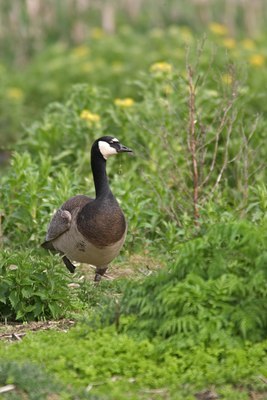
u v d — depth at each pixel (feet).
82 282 40.70
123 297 33.53
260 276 31.12
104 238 39.50
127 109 59.93
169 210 49.78
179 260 32.48
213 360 30.17
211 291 31.50
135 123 57.77
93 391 28.96
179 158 53.83
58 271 37.76
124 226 40.24
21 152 60.08
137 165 55.88
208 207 46.37
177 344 30.76
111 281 41.57
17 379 28.73
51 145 59.31
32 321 37.11
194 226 45.91
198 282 31.63
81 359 30.55
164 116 57.31
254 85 73.15
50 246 43.27
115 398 28.37
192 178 49.83
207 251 32.35
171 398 28.45
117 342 31.19
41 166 53.31
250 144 55.06
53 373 29.81
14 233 48.78
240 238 32.12
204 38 50.75
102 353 30.86
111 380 29.71
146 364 30.12
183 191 49.65
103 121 59.72
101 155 40.73
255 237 31.86
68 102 62.28
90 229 39.50
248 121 55.72
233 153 53.67
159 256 47.06
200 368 30.01
